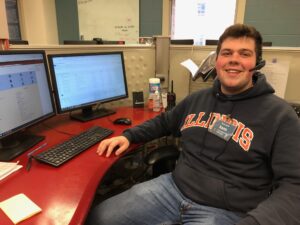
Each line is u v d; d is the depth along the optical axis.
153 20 4.10
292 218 0.81
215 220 1.00
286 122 1.01
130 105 1.92
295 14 3.62
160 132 1.41
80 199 0.80
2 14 1.26
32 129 1.40
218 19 4.00
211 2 3.94
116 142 1.19
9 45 1.32
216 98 1.24
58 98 1.37
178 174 1.21
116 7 4.08
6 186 0.86
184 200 1.13
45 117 1.29
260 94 1.12
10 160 1.03
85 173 0.96
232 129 1.12
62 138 1.28
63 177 0.93
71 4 4.11
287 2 3.60
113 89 1.68
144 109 1.81
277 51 1.63
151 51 1.88
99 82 1.59
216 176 1.10
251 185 1.05
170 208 1.14
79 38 4.24
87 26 4.19
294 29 3.68
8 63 1.05
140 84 1.92
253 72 1.15
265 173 1.05
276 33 3.74
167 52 1.88
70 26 4.21
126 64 1.83
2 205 0.75
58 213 0.73
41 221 0.70
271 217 0.80
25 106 1.15
